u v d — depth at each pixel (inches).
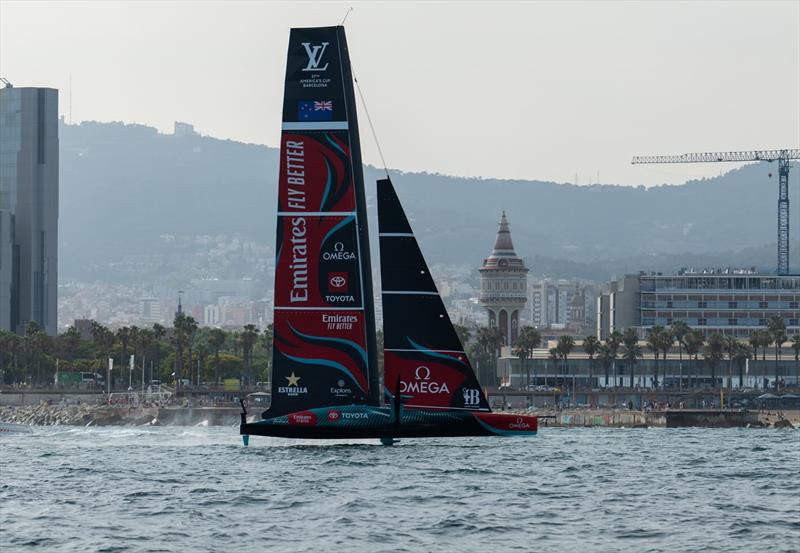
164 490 7130.9
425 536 5477.4
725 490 7372.1
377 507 6343.5
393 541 5344.5
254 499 6628.9
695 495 7071.9
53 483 7701.8
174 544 5270.7
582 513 6215.6
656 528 5733.3
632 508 6422.2
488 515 6092.5
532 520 5954.7
